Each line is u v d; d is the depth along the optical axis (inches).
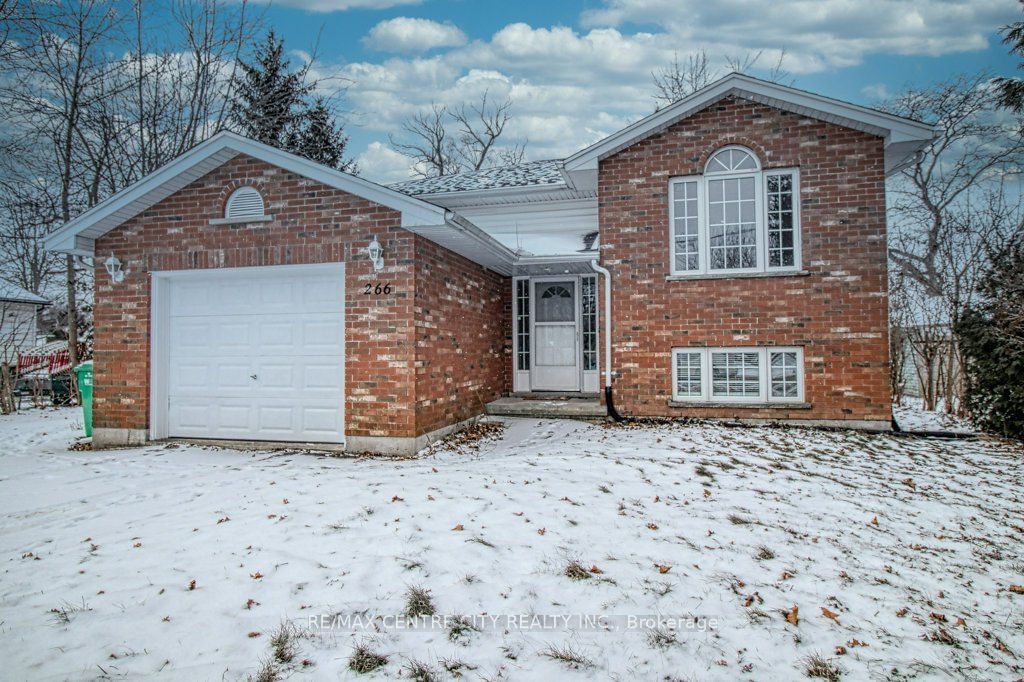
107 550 178.5
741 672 123.2
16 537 194.9
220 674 117.6
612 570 163.0
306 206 342.0
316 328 347.9
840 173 368.8
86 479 282.2
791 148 375.6
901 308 605.9
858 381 365.4
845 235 367.6
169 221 359.6
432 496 222.7
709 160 388.2
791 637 136.6
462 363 407.5
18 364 724.0
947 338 530.6
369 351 334.0
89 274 736.3
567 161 404.8
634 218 396.5
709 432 348.8
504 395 499.8
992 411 374.3
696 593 153.5
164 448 350.0
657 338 392.5
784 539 191.5
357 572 158.4
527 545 176.4
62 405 672.4
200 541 182.7
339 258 337.4
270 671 118.4
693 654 128.4
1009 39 636.1
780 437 340.5
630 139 392.8
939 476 276.8
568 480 246.8
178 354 368.8
